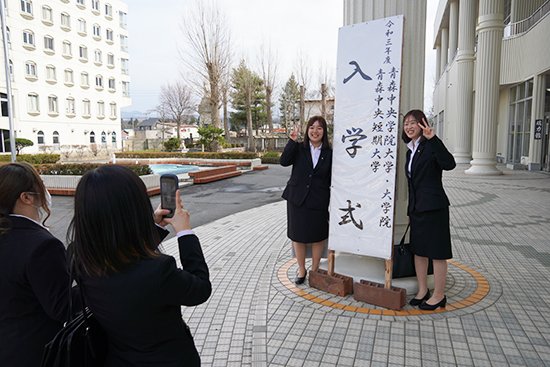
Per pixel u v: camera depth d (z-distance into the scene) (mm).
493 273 4633
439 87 32531
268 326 3451
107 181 1404
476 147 15539
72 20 36062
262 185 14016
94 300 1417
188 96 47438
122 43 43312
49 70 33875
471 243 5949
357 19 4199
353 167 3889
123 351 1476
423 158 3482
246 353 3150
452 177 14594
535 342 3100
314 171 4102
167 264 1436
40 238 1686
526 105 17203
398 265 4043
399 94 3648
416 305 3746
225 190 12852
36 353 1694
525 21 17281
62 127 35250
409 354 2977
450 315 3555
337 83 3961
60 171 12453
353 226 3906
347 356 2979
